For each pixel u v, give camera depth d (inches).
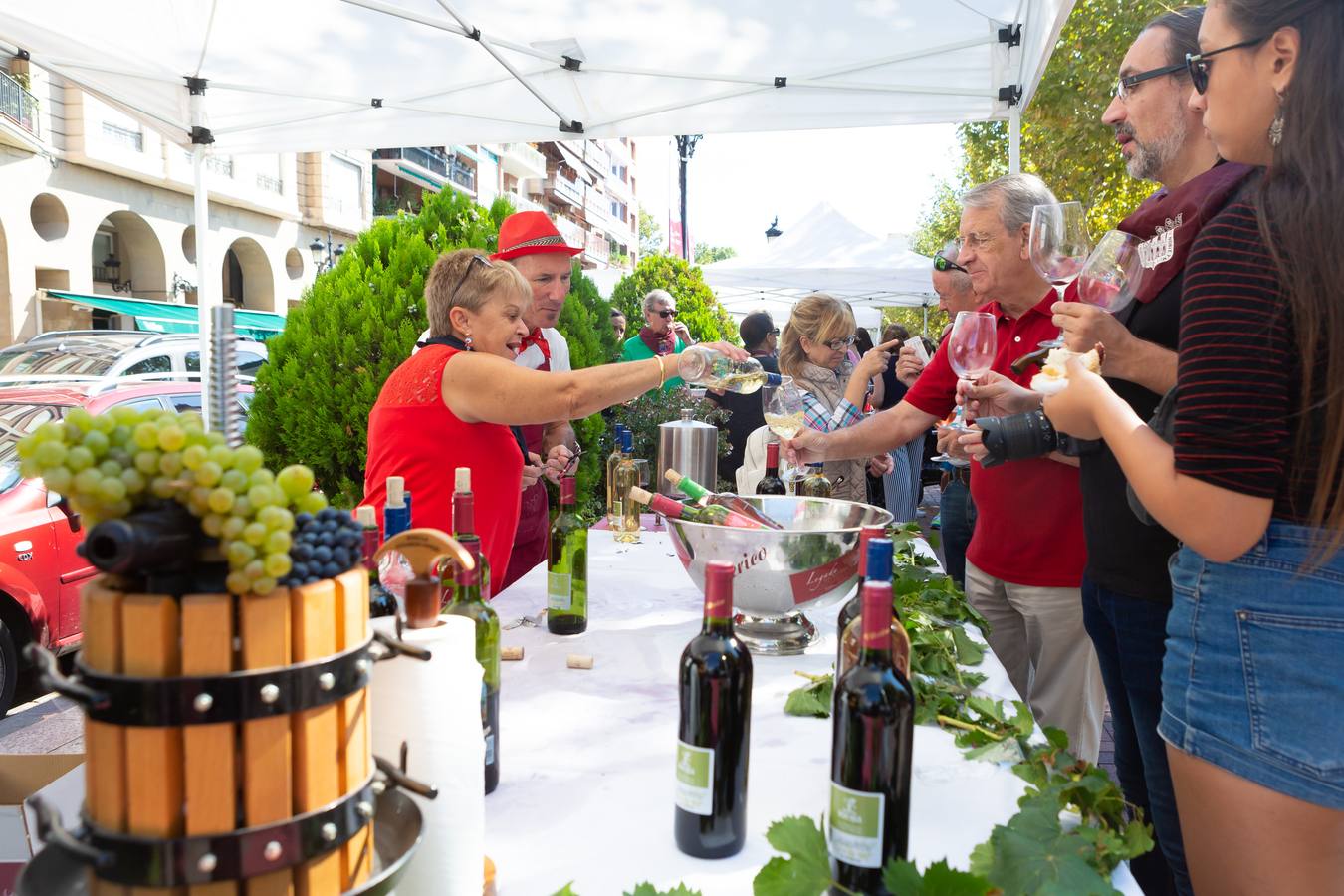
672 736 57.0
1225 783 50.7
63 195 735.1
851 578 72.5
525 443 130.3
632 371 84.7
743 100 194.1
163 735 26.3
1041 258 75.8
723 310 634.8
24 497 168.6
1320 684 47.4
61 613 169.3
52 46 163.9
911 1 158.2
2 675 163.0
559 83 187.6
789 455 114.4
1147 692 78.8
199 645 26.3
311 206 1054.4
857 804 37.2
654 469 232.8
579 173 2246.6
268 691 26.7
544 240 144.7
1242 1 48.8
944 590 83.8
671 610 86.7
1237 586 49.6
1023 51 165.3
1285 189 46.1
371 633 33.6
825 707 60.9
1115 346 69.1
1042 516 101.8
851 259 396.8
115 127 765.9
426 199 209.9
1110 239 69.4
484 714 48.5
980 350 88.6
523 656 72.1
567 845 43.7
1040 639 104.4
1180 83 79.8
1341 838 48.4
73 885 28.7
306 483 28.8
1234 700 49.9
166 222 852.0
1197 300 47.8
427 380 86.7
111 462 25.6
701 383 87.5
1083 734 104.1
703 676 41.7
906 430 117.9
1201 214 73.7
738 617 79.1
